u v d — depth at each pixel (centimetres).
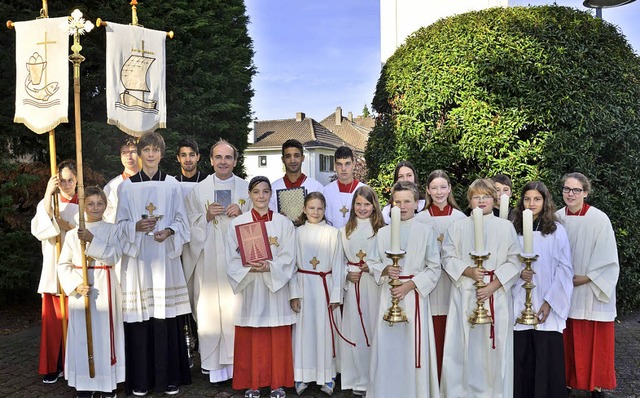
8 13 725
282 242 469
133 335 470
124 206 475
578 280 449
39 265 751
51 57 467
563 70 639
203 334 506
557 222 447
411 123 699
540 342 429
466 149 656
